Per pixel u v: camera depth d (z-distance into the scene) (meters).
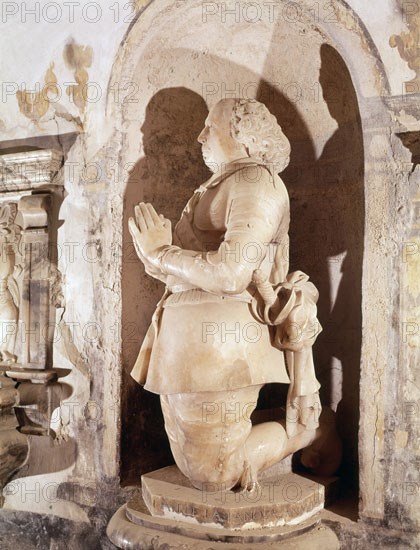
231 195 2.41
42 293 3.09
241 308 2.40
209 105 3.20
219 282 2.26
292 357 2.52
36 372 3.04
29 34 3.16
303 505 2.43
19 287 3.23
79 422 3.01
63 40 3.08
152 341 2.54
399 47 2.42
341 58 2.67
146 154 3.01
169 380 2.37
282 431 2.54
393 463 2.43
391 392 2.44
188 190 3.21
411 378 2.41
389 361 2.44
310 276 3.04
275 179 2.48
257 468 2.46
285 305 2.40
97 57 2.98
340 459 2.75
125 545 2.39
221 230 2.48
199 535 2.30
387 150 2.45
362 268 2.59
